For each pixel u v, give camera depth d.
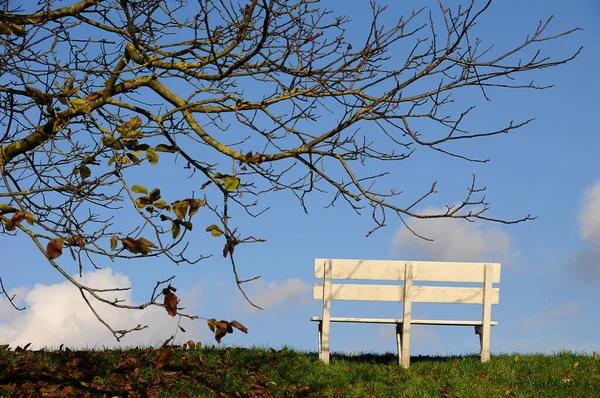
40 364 7.50
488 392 7.91
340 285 9.13
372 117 4.99
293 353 9.28
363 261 9.18
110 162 4.40
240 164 5.02
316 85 5.22
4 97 5.54
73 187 4.40
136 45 5.23
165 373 7.66
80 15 5.38
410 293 9.12
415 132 4.92
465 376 8.52
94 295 4.11
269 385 7.78
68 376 7.16
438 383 8.34
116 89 5.35
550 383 8.18
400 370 8.84
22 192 4.37
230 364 8.37
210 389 7.29
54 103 5.12
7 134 5.35
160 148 4.69
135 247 4.05
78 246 4.09
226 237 4.50
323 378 8.26
